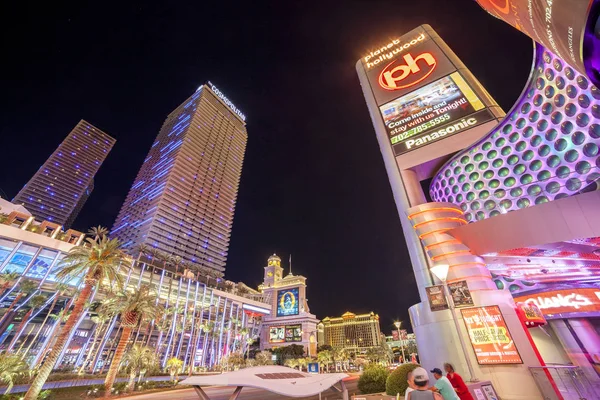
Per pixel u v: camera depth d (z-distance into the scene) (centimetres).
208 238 14925
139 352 4619
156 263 10519
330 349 12575
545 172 2366
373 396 1392
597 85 789
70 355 6619
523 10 866
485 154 2762
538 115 2486
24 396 2495
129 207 14938
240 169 19025
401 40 3969
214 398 3123
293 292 15275
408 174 2788
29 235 6681
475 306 1738
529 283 2047
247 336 12050
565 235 1387
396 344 19188
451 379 811
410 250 2300
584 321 1770
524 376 1468
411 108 3188
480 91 2989
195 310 10550
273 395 3441
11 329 6009
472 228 1834
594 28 649
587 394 1252
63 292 6338
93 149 19700
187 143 15875
